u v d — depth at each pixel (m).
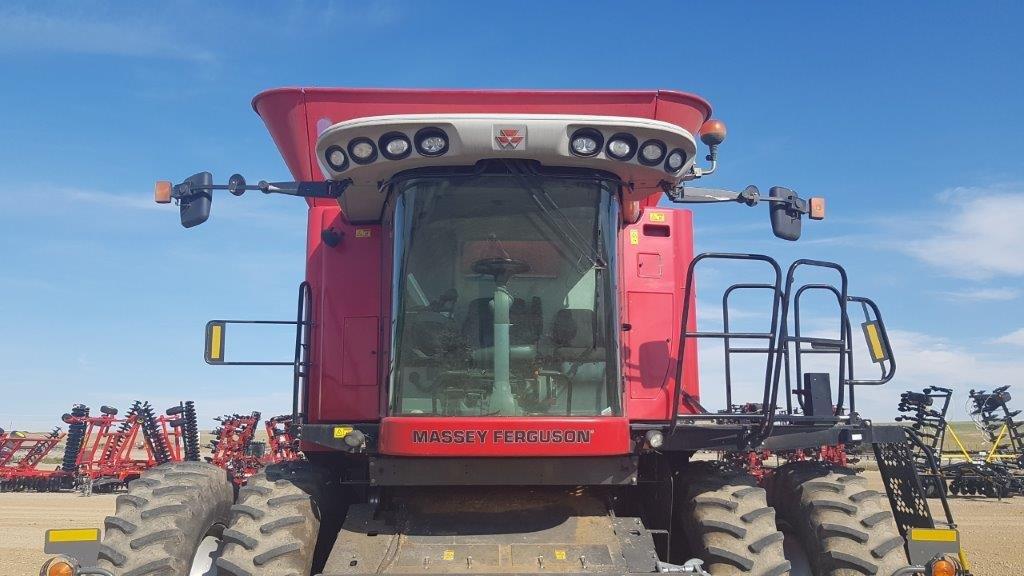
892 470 6.86
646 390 7.09
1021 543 16.02
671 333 7.25
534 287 5.89
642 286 7.28
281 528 5.58
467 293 5.88
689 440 6.25
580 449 5.46
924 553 5.97
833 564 5.94
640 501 7.09
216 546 6.74
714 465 6.70
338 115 6.99
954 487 27.34
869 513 6.10
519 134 5.67
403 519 5.85
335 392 6.95
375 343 6.99
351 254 7.16
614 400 5.82
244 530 5.57
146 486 6.26
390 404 5.78
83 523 17.94
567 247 5.94
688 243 7.54
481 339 5.82
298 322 7.22
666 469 6.62
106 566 5.61
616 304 5.94
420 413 5.75
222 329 6.99
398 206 6.00
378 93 6.83
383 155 5.79
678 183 6.39
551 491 6.16
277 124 7.20
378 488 6.02
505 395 5.75
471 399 5.76
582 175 5.98
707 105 6.73
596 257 5.93
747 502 5.96
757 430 6.23
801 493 6.43
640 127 5.74
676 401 5.99
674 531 6.61
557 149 5.71
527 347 5.82
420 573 5.17
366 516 5.94
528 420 5.47
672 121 6.61
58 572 5.39
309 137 7.12
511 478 5.73
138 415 28.55
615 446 5.52
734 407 7.87
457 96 6.71
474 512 5.95
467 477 5.74
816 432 6.43
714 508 5.93
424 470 5.75
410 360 5.81
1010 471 27.22
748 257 6.07
